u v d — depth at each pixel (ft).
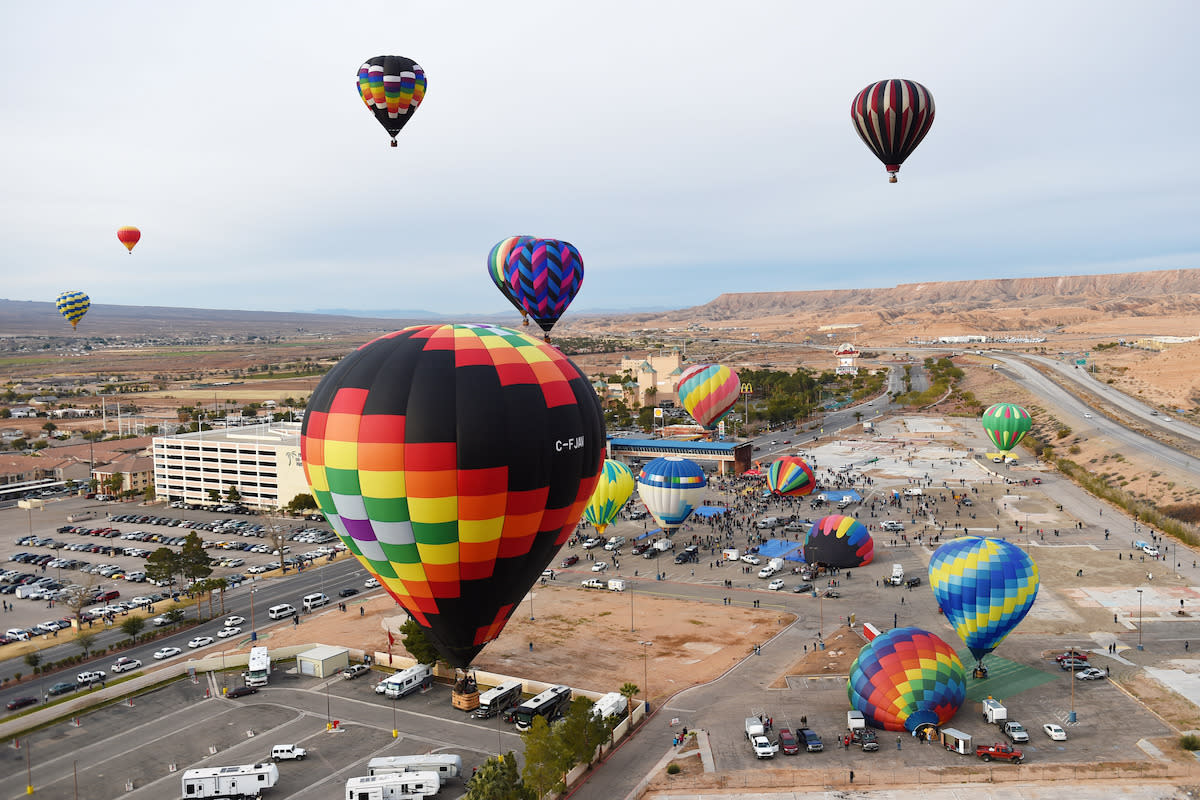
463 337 164.55
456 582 163.53
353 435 156.25
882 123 256.93
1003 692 224.94
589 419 170.40
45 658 274.16
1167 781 178.50
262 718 223.10
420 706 228.84
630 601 313.53
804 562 357.00
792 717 213.66
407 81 246.06
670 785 181.78
